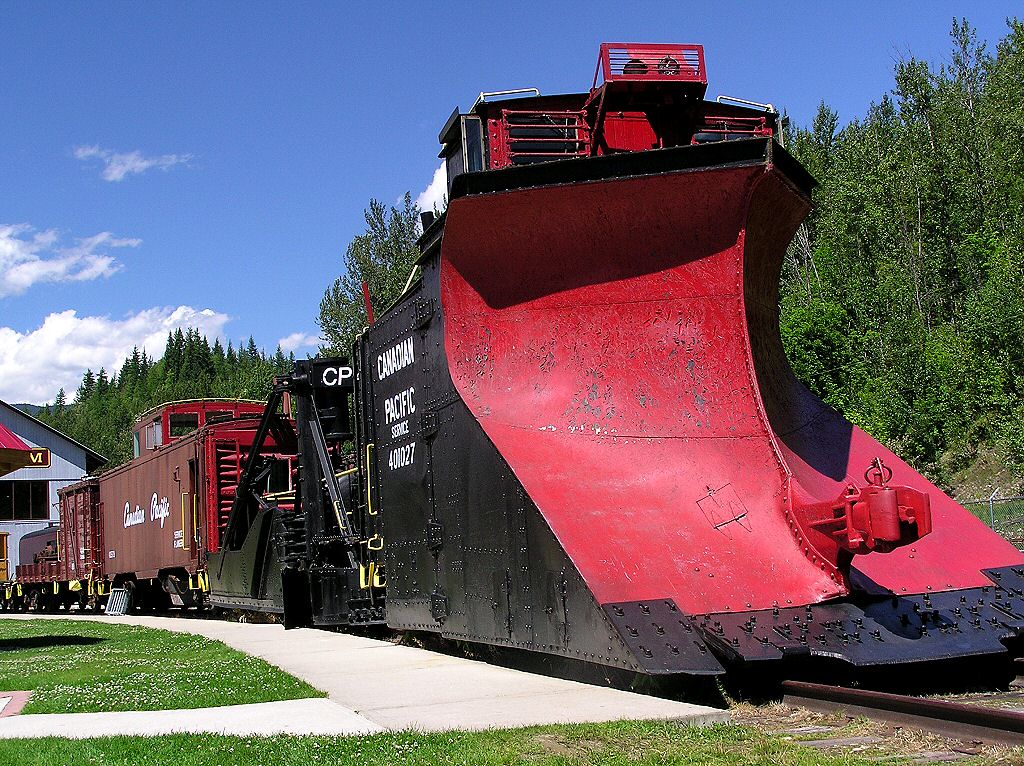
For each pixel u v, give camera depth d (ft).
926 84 166.30
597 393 30.07
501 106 32.73
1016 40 175.73
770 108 34.24
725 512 27.55
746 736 19.97
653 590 24.66
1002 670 26.86
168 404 83.71
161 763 19.69
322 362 52.54
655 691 25.11
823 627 24.57
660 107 32.73
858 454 32.50
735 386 29.73
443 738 20.72
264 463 65.46
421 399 35.40
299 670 34.35
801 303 110.73
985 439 94.27
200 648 44.75
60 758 20.38
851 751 18.66
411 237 142.92
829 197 164.04
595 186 29.45
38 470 165.17
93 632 59.98
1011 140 148.56
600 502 27.25
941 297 132.36
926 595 26.96
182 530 74.38
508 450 28.94
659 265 30.25
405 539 37.42
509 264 31.63
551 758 18.60
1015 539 67.67
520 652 31.71
